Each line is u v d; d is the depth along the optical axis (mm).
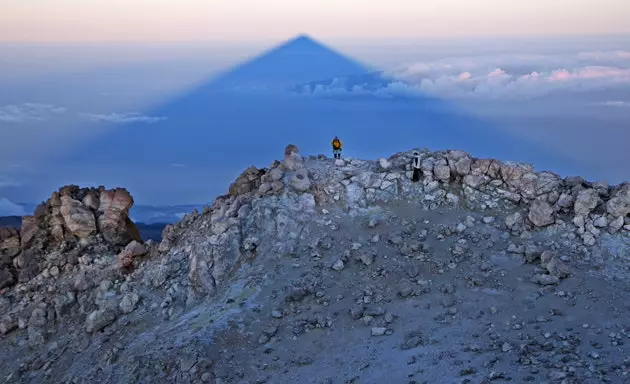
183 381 22500
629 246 25844
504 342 21516
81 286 30047
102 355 25797
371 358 22016
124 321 27156
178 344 24109
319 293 25375
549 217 27172
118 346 25547
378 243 27484
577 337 21328
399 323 23609
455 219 28344
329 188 29953
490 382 19375
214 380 22250
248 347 23641
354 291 25406
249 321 24719
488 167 29578
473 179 29344
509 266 25797
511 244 26578
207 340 23875
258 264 27578
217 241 28578
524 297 24016
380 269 26219
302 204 29422
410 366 21125
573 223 27188
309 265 26922
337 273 26344
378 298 24938
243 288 26547
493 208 28688
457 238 27391
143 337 25828
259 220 28922
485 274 25438
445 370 20484
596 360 19953
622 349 20422
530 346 21047
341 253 27156
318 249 27547
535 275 24938
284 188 30031
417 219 28578
